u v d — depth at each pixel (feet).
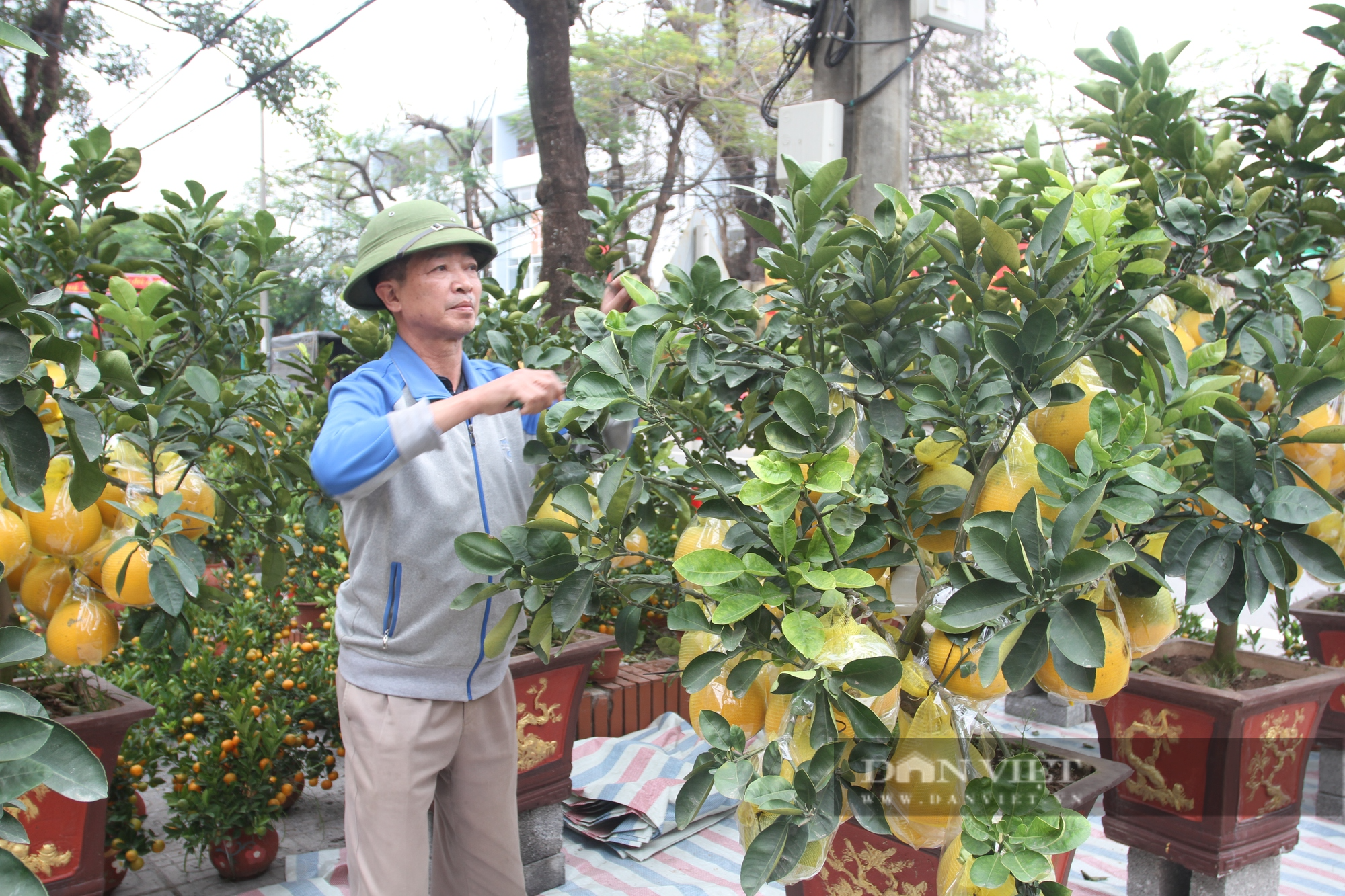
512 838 7.67
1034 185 7.09
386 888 6.69
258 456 10.41
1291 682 9.11
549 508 7.45
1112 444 4.88
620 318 6.82
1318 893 10.50
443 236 6.89
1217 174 8.64
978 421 5.80
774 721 5.64
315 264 78.64
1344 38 9.33
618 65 46.09
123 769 10.48
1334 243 9.45
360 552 6.93
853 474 5.21
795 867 5.30
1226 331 7.86
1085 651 4.24
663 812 11.96
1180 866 9.80
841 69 16.14
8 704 3.93
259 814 11.02
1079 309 5.82
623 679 15.15
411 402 7.04
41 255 9.79
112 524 8.43
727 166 50.52
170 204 10.50
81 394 7.60
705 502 5.72
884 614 5.68
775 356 6.16
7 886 3.78
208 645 13.47
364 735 6.89
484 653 7.07
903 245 6.12
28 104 32.76
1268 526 5.20
